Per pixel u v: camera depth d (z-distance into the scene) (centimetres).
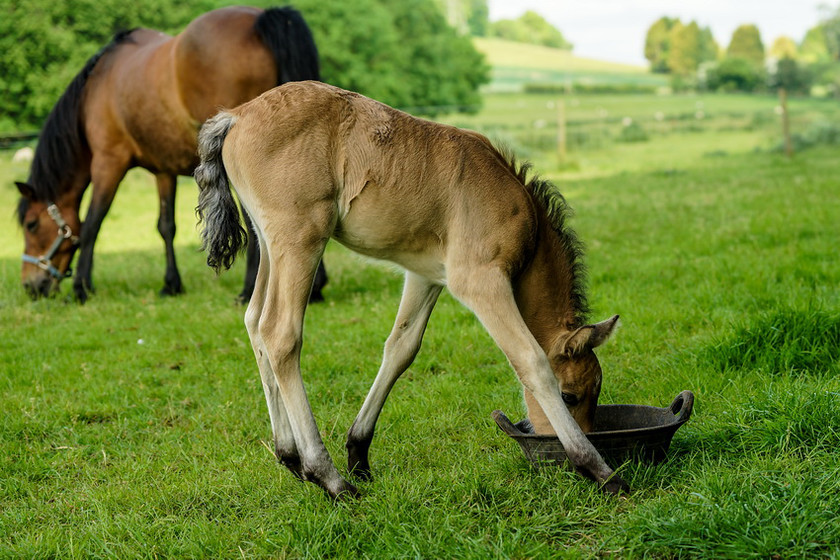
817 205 909
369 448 376
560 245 338
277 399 332
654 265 674
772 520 263
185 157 677
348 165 317
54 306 706
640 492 300
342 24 2934
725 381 406
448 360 498
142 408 454
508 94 5497
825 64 5738
